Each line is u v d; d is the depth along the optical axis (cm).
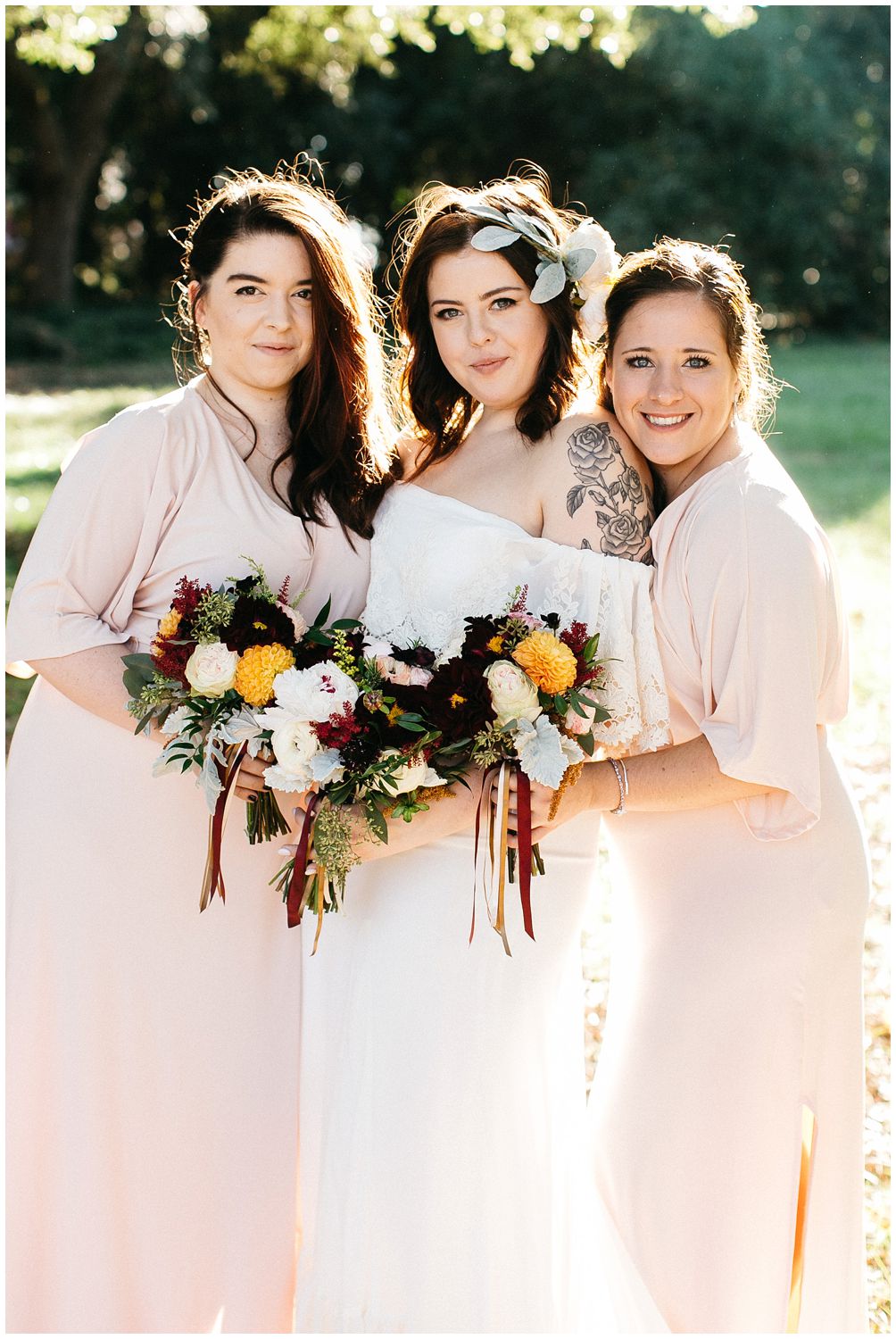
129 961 266
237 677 244
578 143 2259
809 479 1242
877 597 855
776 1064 253
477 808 256
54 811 267
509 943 265
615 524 259
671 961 261
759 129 2208
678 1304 259
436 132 2259
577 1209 273
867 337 2331
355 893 273
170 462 263
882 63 2286
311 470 276
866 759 617
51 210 2119
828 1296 257
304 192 274
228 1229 277
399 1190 262
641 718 262
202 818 269
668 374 252
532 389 272
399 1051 263
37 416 1382
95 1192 267
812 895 253
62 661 262
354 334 275
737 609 245
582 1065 285
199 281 271
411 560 270
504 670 237
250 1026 276
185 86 2053
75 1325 269
